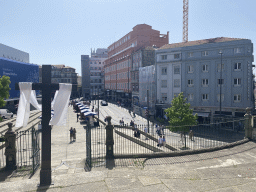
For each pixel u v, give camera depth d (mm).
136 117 48219
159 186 4965
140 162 8938
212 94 38312
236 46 35750
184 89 41844
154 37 75062
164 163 8672
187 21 77750
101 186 5102
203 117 38906
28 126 28484
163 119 41031
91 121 30500
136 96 62906
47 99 5789
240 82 35750
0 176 8164
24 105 5848
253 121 11445
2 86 22359
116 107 68000
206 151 9891
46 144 5539
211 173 5711
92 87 128250
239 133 29906
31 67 59688
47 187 5195
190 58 40844
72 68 102312
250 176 5500
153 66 47562
